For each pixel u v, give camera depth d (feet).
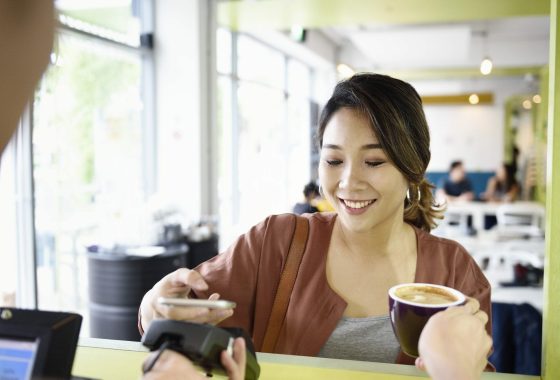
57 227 13.26
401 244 3.87
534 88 38.83
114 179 15.72
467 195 28.53
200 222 14.61
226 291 3.89
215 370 2.25
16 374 2.14
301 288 3.85
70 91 13.42
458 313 2.29
